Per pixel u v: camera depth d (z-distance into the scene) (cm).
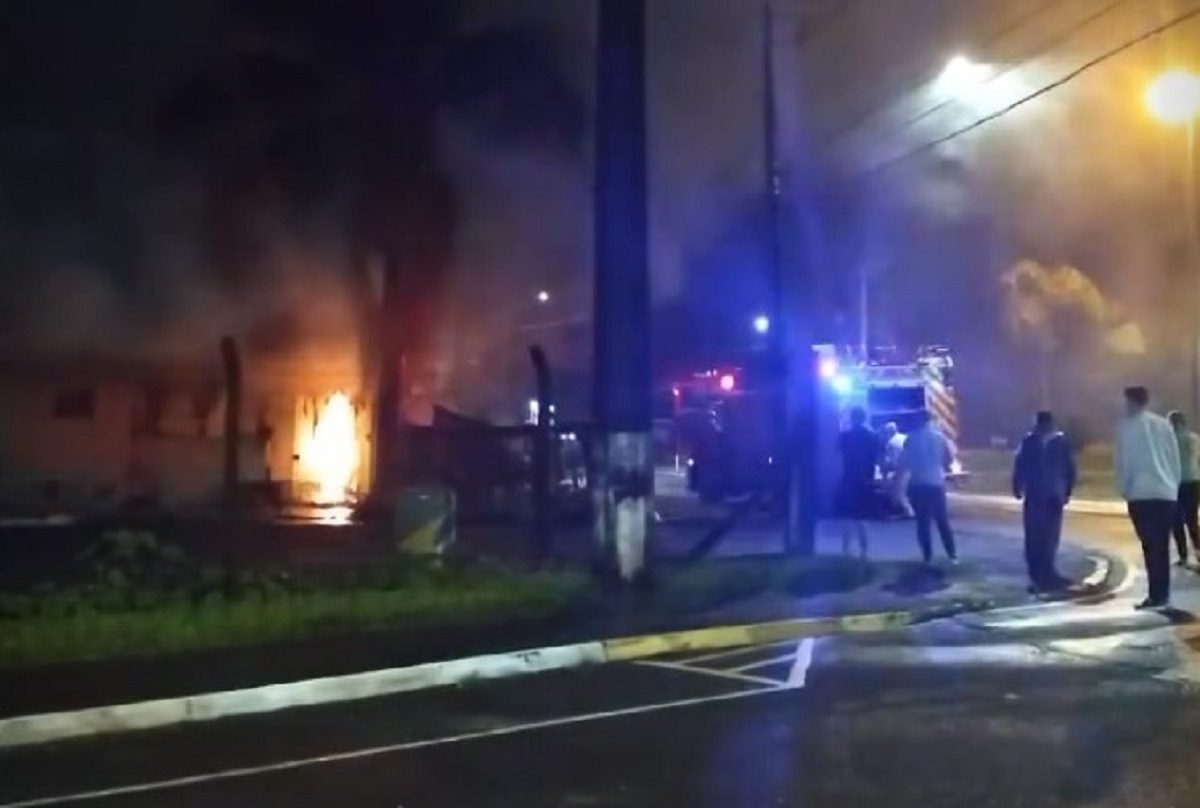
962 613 1349
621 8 1407
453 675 1053
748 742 831
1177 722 854
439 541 1579
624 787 737
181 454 2172
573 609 1305
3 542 1709
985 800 692
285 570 1479
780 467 2080
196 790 751
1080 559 1766
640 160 1418
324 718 932
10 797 741
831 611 1303
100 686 973
